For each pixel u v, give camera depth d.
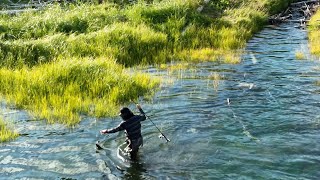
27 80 14.11
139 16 23.22
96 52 18.36
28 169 8.71
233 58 18.06
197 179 7.86
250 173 7.99
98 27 21.62
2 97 13.44
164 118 11.20
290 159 8.51
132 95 13.27
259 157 8.63
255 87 13.88
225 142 9.45
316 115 11.04
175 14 23.45
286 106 11.88
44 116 11.66
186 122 10.82
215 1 28.52
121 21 23.02
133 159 8.80
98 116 11.62
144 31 20.91
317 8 27.95
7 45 17.80
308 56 18.30
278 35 23.30
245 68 16.72
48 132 10.65
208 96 13.14
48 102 12.70
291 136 9.66
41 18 22.44
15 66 16.34
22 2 29.33
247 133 9.93
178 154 8.94
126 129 8.92
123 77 14.42
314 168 8.11
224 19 25.02
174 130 10.27
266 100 12.50
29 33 20.45
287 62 17.42
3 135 10.25
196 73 16.17
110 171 8.43
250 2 29.14
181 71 16.56
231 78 15.27
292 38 22.34
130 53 18.95
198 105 12.24
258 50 19.91
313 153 8.75
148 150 9.19
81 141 10.03
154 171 8.26
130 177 8.11
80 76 14.50
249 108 11.79
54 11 23.89
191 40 21.22
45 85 13.77
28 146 9.83
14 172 8.59
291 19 27.34
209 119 10.99
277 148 9.04
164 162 8.61
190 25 22.72
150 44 19.97
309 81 14.48
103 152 9.35
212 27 23.23
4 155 9.38
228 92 13.51
